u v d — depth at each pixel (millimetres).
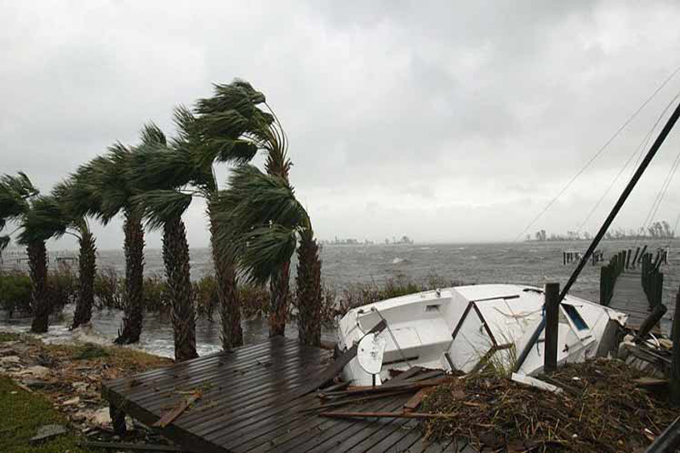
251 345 6805
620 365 4242
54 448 4332
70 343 10969
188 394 4574
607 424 3176
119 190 9836
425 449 3188
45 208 12516
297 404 4281
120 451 4387
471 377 3986
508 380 3816
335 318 13172
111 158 9688
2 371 7227
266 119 8102
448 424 3393
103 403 5945
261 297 14484
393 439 3400
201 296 14891
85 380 7047
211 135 7453
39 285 12781
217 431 3711
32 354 8805
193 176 8164
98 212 11602
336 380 4973
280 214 6680
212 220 7656
